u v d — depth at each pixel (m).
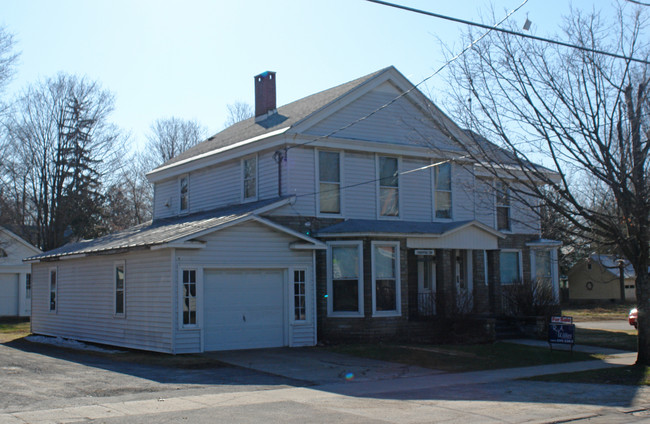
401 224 22.53
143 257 19.45
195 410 10.60
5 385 13.00
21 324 32.91
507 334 23.44
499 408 11.17
